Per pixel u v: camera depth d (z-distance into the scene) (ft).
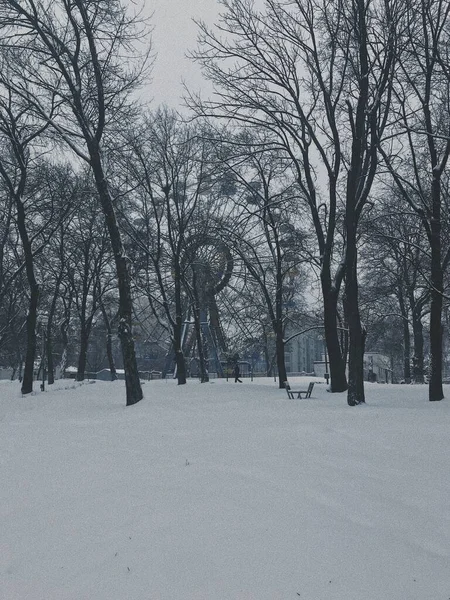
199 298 144.66
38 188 109.91
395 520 22.65
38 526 23.66
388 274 148.05
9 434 50.26
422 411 52.95
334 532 21.36
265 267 127.65
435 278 69.87
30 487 29.68
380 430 40.24
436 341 69.05
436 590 17.20
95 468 33.09
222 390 90.43
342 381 87.76
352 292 66.03
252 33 83.20
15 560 20.48
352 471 29.53
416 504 24.39
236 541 20.62
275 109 86.22
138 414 60.75
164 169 120.37
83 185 113.50
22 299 151.64
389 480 27.78
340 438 37.91
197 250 133.69
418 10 68.59
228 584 17.63
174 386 102.83
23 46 76.64
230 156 92.68
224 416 53.47
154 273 139.23
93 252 145.59
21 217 100.58
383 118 76.69
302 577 17.98
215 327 174.40
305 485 27.09
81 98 81.10
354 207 68.33
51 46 74.79
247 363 193.26
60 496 27.55
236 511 23.62
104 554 20.33
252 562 19.01
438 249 70.49
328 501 24.82
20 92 78.54
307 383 128.77
